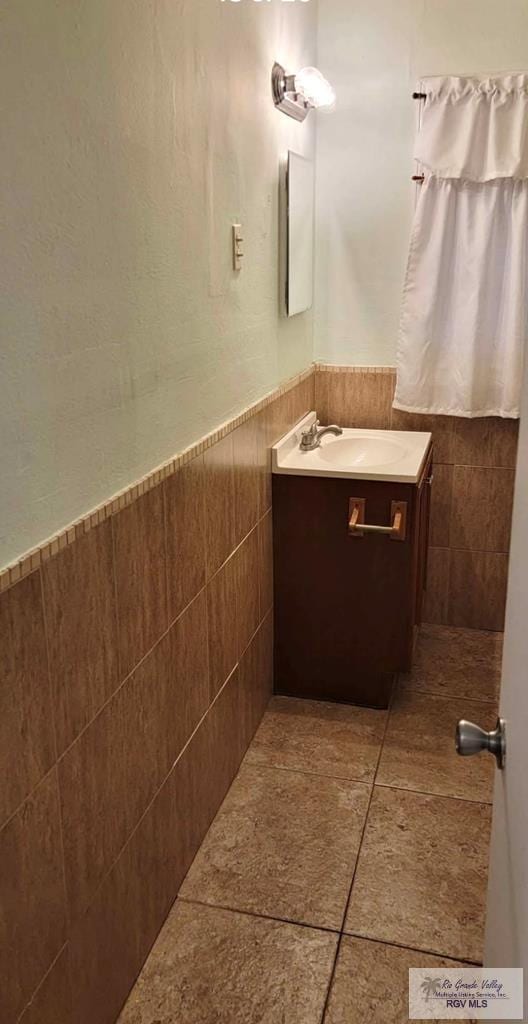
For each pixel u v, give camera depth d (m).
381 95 3.10
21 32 1.23
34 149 1.29
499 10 2.93
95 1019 1.70
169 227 1.83
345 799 2.48
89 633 1.55
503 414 3.21
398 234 3.22
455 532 3.48
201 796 2.28
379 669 2.94
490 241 3.04
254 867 2.22
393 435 3.28
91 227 1.48
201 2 1.92
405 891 2.14
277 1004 1.84
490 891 1.44
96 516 1.55
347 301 3.33
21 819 1.36
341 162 3.20
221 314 2.22
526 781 0.97
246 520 2.55
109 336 1.58
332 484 2.79
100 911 1.68
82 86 1.41
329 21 3.08
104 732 1.64
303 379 3.21
